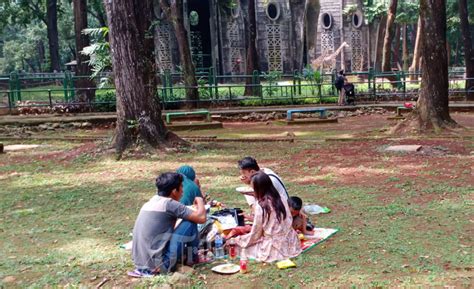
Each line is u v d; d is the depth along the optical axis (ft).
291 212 17.46
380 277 14.16
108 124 59.93
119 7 36.88
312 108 64.34
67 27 157.99
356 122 60.03
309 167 31.65
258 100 72.43
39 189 28.09
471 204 21.56
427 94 43.86
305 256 16.03
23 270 15.80
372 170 29.84
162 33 116.06
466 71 78.13
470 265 14.79
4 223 21.43
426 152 34.73
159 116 38.99
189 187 17.52
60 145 45.75
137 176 30.66
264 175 16.21
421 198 22.94
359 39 129.49
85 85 68.03
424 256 15.62
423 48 43.73
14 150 43.50
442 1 42.47
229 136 49.62
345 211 21.29
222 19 122.31
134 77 37.50
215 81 72.79
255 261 15.87
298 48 127.44
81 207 23.79
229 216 18.10
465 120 56.49
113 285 14.34
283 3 125.18
